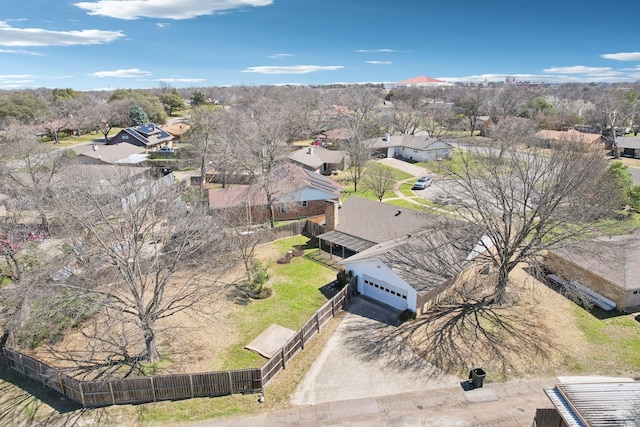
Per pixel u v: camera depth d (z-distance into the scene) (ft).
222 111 301.02
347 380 63.10
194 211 90.68
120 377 64.08
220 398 60.49
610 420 41.81
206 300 87.51
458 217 109.70
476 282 93.81
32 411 58.54
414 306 78.07
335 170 203.41
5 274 81.87
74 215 65.92
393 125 296.10
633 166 202.80
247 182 187.62
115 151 219.61
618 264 82.53
